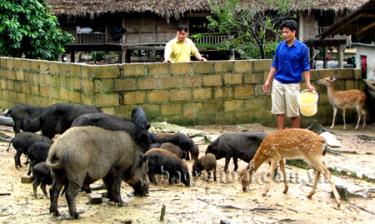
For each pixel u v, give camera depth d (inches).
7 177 344.5
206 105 536.1
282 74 396.8
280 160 323.3
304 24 1074.7
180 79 523.8
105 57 1293.1
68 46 1080.2
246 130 526.0
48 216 276.4
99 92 491.8
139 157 300.8
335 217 288.0
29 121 393.7
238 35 971.9
